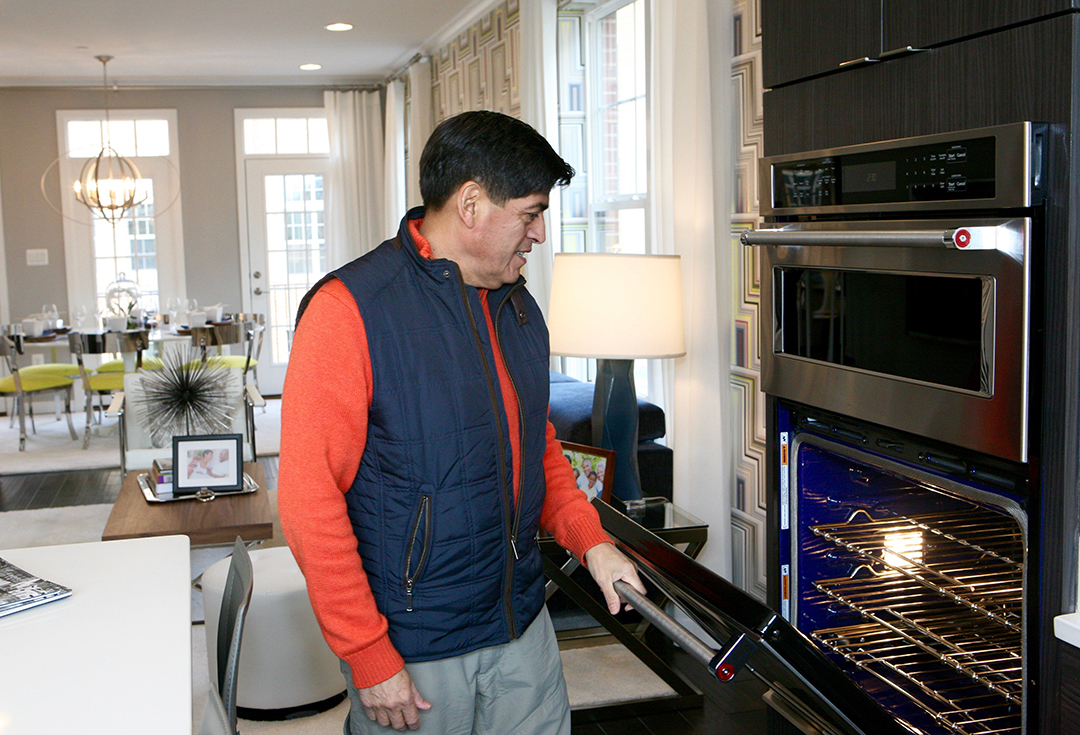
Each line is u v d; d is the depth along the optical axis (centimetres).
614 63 436
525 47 457
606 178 453
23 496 524
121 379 655
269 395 859
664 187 351
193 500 359
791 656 125
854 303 178
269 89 827
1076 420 138
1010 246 142
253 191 837
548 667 154
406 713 136
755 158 288
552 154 140
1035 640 144
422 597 139
